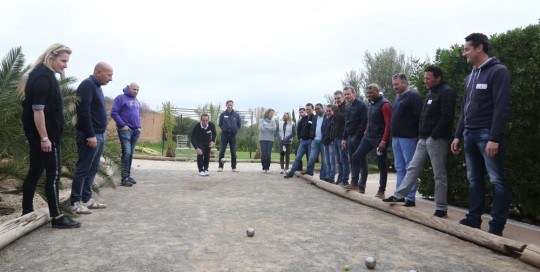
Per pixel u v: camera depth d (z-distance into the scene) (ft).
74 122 19.25
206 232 13.46
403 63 53.47
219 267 9.88
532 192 16.08
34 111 12.48
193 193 22.65
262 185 27.04
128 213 16.48
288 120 37.35
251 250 11.43
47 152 13.00
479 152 13.65
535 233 13.75
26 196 13.47
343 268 9.99
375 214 17.38
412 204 17.72
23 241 11.89
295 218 16.21
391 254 11.33
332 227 14.69
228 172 36.65
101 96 16.70
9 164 16.66
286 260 10.56
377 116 20.25
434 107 15.48
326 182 25.52
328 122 27.45
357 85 57.41
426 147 15.88
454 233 13.50
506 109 12.19
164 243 11.99
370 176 37.88
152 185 25.81
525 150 16.10
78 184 15.80
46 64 12.86
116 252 11.00
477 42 13.16
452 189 19.54
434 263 10.57
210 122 33.81
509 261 10.88
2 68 17.04
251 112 67.26
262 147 37.14
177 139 63.36
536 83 15.69
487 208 18.08
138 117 25.61
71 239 12.23
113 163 21.42
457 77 18.95
